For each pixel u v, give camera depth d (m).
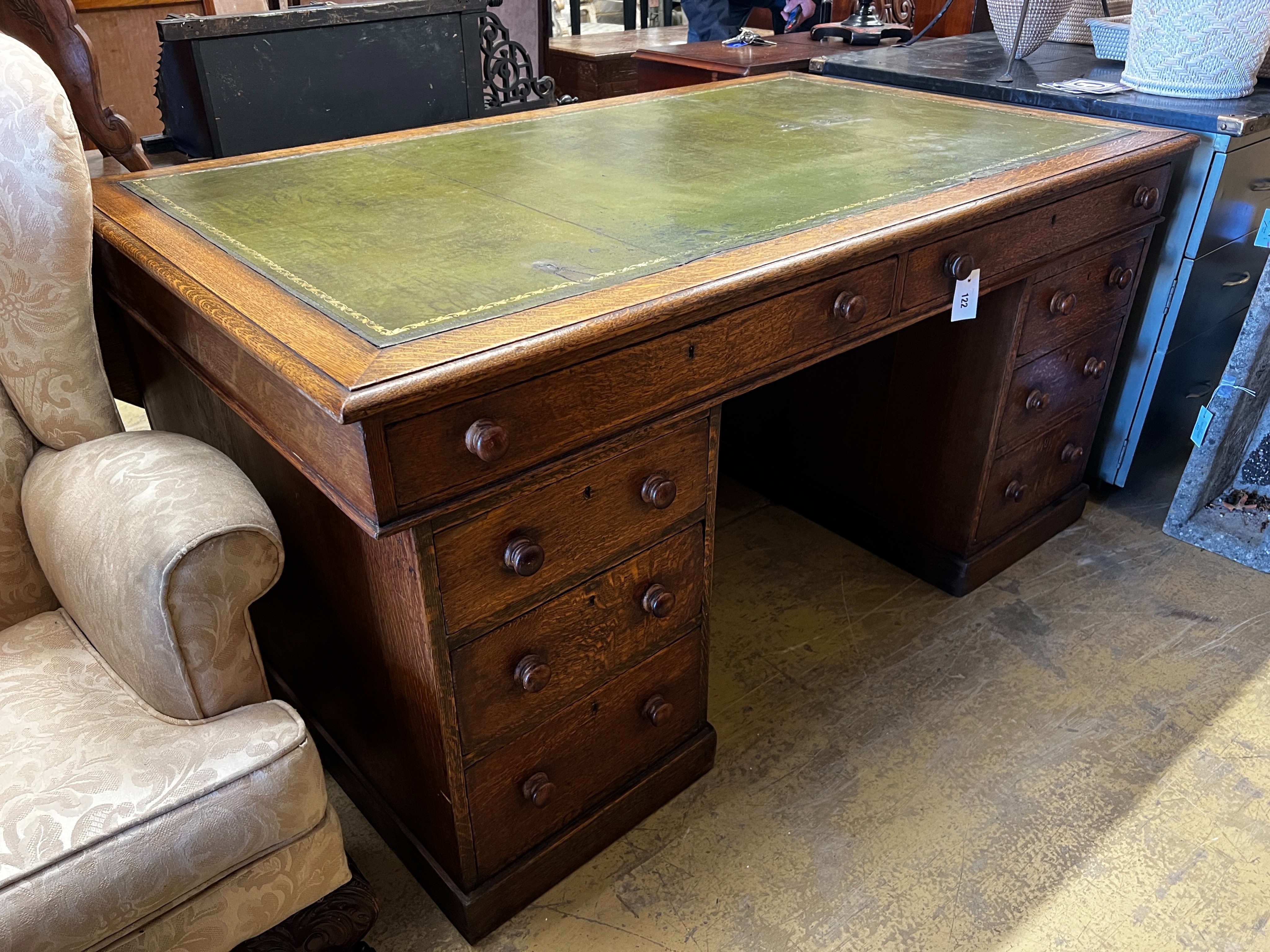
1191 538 2.07
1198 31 1.77
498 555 1.03
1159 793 1.48
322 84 2.09
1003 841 1.41
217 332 1.07
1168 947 1.26
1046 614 1.88
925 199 1.32
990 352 1.68
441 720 1.08
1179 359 2.06
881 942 1.27
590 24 4.98
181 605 0.96
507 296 1.00
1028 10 2.04
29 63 1.16
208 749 0.97
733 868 1.37
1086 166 1.49
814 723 1.62
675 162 1.52
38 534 1.15
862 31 2.89
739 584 1.98
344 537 1.11
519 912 1.31
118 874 0.88
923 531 1.96
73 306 1.18
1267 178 1.94
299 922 1.11
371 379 0.83
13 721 1.00
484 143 1.64
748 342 1.13
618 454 1.08
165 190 1.39
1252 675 1.72
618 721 1.32
